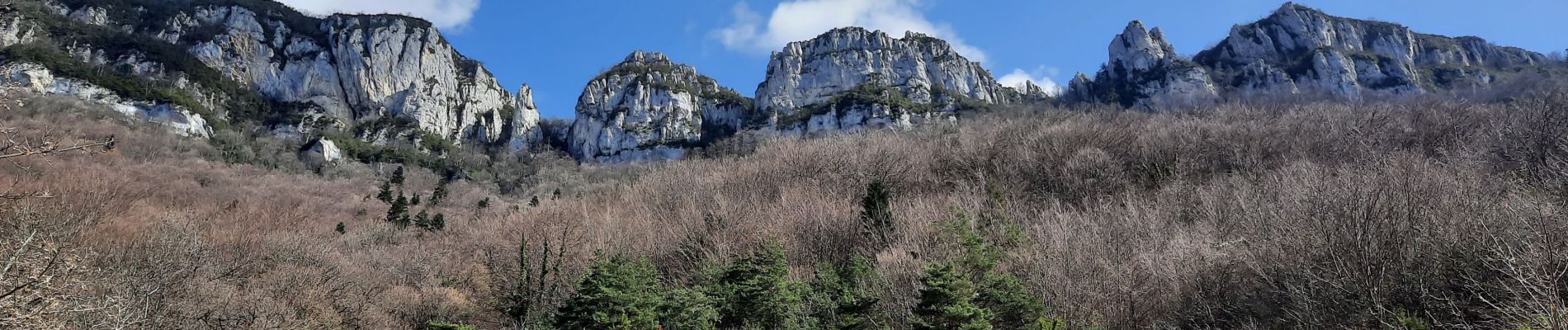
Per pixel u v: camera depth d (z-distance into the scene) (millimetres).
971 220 18453
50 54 86750
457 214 49719
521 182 81250
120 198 28938
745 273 15750
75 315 8938
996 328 12297
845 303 13477
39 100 55375
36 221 10461
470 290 25172
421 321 20781
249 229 28656
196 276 18359
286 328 17125
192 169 56938
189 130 86188
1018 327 12281
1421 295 10906
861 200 25719
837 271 16953
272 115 109250
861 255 19078
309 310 19031
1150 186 26703
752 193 28688
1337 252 12023
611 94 128000
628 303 13195
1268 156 27000
